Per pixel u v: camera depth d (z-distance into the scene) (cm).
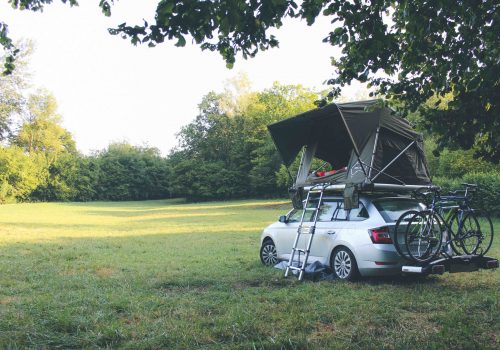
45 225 2869
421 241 818
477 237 865
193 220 3241
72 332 567
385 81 629
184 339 525
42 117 7825
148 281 912
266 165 6925
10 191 7212
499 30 525
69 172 8406
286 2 518
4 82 6981
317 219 1001
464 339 529
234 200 7725
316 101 675
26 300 732
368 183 890
